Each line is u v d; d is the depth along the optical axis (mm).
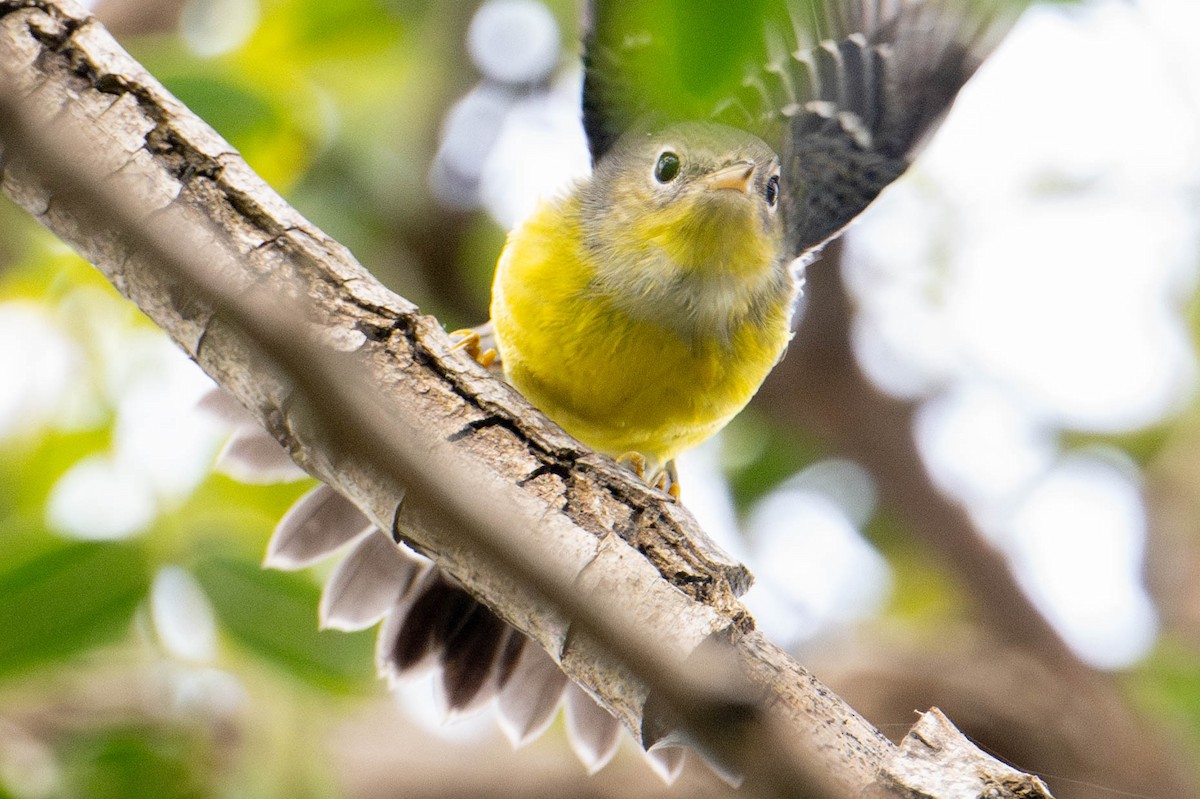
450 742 15133
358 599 9867
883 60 10258
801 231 10898
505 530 4938
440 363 7098
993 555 17109
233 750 10672
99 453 11984
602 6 8336
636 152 10047
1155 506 17422
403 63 14492
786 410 16766
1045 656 16641
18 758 10547
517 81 14844
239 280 6941
